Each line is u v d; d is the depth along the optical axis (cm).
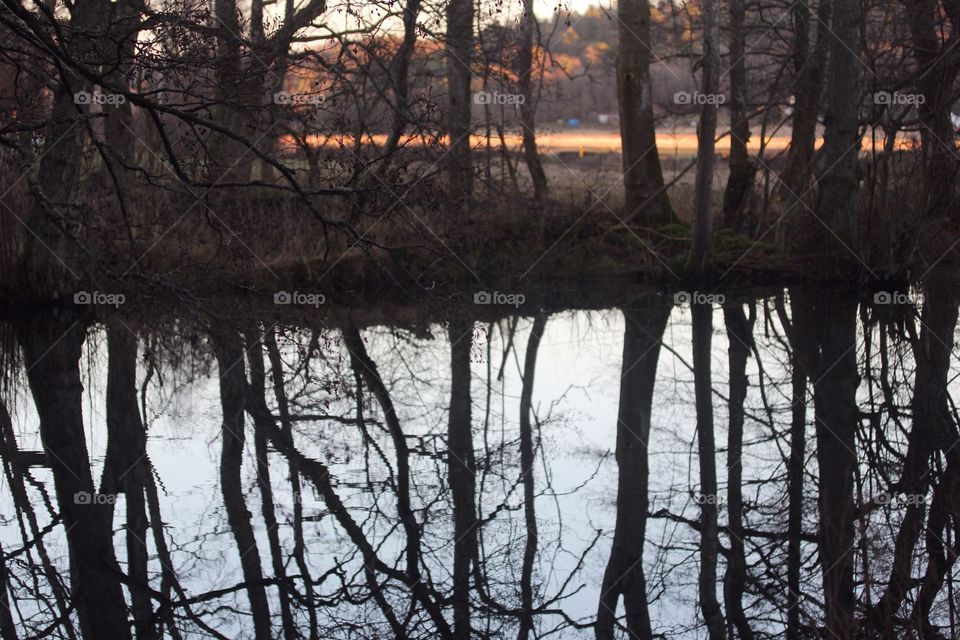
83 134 1215
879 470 738
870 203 1488
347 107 1411
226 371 1055
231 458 787
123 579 577
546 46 1614
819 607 508
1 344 1124
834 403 949
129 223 1140
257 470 758
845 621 465
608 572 596
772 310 1405
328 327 1295
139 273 1153
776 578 569
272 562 599
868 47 1544
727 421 920
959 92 1444
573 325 1353
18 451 801
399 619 538
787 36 1738
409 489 727
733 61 1664
